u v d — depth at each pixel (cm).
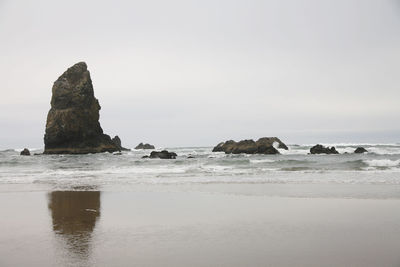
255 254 732
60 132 6731
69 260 706
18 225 1050
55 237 898
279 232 919
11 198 1605
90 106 7188
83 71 7350
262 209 1256
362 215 1124
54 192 1792
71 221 1102
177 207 1323
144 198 1558
